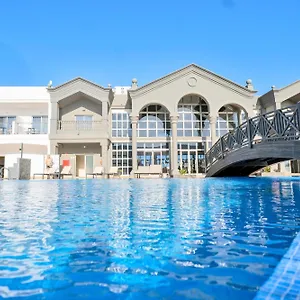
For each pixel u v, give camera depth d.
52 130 22.61
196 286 2.33
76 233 4.06
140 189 10.91
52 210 6.04
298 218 4.91
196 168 23.86
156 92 22.75
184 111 24.64
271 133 9.68
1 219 5.09
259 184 11.66
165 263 2.85
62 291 2.28
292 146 8.58
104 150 22.28
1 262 2.92
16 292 2.26
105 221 4.86
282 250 3.20
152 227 4.38
